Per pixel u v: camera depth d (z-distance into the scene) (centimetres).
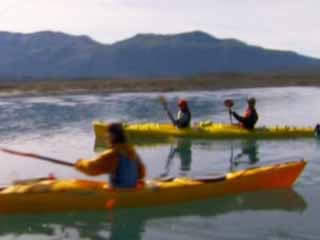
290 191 1005
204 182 948
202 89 5303
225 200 943
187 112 1731
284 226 807
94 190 864
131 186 880
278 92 4828
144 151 1507
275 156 1427
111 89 5009
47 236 769
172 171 1234
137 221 834
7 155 1445
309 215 862
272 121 2366
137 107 3180
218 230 791
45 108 3056
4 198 841
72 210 856
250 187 982
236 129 1731
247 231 790
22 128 2112
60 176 1175
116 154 862
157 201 893
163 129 1716
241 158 1398
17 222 823
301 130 1766
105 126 1702
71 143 1697
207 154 1459
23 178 1155
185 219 845
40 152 1518
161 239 758
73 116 2606
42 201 851
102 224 820
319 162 1324
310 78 6981
